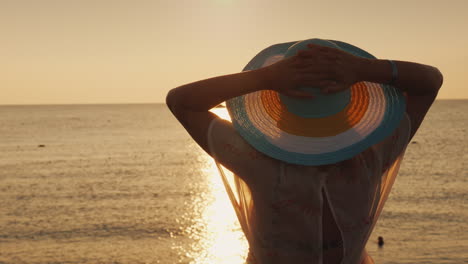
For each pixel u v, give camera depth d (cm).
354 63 149
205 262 2730
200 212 3934
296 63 148
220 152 167
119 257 2808
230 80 155
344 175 162
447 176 5588
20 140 11281
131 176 5884
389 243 3022
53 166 6844
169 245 3044
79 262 2722
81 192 4822
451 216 3675
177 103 162
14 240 3159
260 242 169
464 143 9456
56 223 3584
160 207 4116
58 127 16862
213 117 169
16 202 4359
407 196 4472
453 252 2820
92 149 9269
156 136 12631
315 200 161
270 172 162
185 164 7038
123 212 3925
